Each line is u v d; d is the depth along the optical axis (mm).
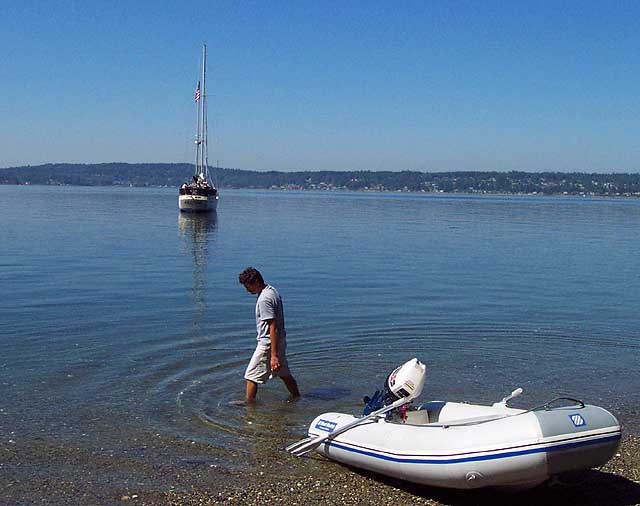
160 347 11953
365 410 7840
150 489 6617
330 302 16906
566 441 6059
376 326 14062
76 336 12688
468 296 18125
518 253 30344
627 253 30953
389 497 6613
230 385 9961
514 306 16672
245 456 7496
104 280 20094
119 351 11641
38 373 10289
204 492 6586
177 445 7730
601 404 9414
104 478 6832
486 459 6141
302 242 34844
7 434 7906
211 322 14102
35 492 6496
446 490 6773
